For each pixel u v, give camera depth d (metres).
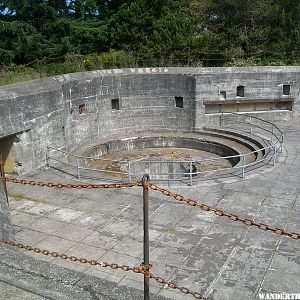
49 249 8.73
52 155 14.74
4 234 7.55
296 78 19.80
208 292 7.13
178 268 7.88
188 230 9.41
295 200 11.01
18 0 28.06
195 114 19.08
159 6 27.81
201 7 30.64
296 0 29.91
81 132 17.23
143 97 19.31
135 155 17.81
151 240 8.98
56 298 5.01
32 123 13.66
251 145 16.56
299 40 27.56
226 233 9.23
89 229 9.61
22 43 26.88
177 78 19.05
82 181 12.80
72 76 16.86
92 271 7.84
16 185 12.48
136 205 10.88
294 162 14.12
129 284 7.41
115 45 27.98
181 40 25.95
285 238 8.95
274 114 20.02
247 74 19.30
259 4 29.45
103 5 31.38
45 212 10.60
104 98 18.33
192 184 12.28
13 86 13.75
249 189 11.83
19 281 5.33
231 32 28.80
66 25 28.25
